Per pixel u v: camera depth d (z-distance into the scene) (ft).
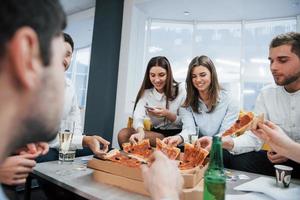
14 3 0.86
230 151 4.75
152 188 1.81
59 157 4.37
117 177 3.02
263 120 3.48
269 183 3.36
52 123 1.05
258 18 12.52
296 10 11.34
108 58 10.61
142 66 12.15
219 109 6.90
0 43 0.84
